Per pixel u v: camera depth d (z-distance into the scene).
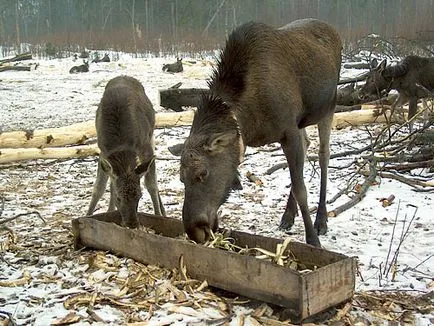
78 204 7.58
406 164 8.41
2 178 8.66
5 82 19.03
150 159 6.28
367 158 8.28
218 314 4.73
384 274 5.50
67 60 26.59
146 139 6.88
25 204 7.55
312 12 38.75
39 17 46.81
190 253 5.11
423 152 8.58
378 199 7.51
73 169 9.13
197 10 44.22
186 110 12.76
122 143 6.46
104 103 6.72
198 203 5.29
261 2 42.09
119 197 6.06
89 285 5.14
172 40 32.44
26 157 9.21
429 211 7.07
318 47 6.54
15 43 33.97
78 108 14.05
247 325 4.60
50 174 8.89
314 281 4.59
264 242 5.34
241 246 5.47
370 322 4.75
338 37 7.09
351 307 4.89
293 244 5.18
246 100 5.69
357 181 8.05
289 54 6.12
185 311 4.73
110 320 4.62
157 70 22.16
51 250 5.95
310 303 4.58
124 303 4.84
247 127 5.74
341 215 7.05
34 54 29.11
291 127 6.00
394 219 6.88
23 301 4.90
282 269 4.63
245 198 7.68
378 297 5.09
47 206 7.49
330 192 7.81
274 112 5.84
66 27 41.94
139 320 4.63
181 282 5.07
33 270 5.45
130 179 6.09
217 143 5.30
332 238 6.39
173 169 9.05
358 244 6.21
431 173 8.39
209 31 39.88
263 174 8.58
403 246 6.11
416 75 11.08
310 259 5.09
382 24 31.81
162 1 45.41
